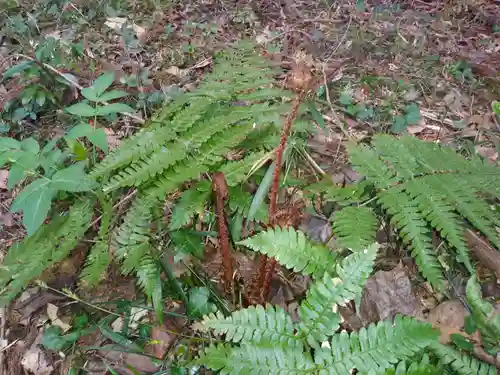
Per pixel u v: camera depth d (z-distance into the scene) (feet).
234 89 7.84
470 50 12.50
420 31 12.98
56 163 7.32
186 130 7.30
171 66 11.19
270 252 5.67
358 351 5.19
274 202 5.85
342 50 12.00
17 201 6.32
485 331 6.21
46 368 6.55
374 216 6.53
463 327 6.77
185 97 7.77
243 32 12.61
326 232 7.52
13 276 6.39
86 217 6.95
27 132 9.45
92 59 10.93
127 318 6.86
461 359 5.66
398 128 9.77
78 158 7.15
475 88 10.98
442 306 7.01
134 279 7.36
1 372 6.60
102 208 7.54
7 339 6.84
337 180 8.52
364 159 7.18
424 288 7.42
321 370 5.17
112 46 11.55
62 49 11.12
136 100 9.93
